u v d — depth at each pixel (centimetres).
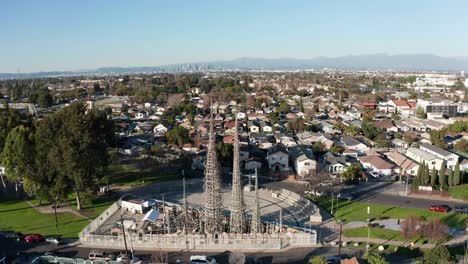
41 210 5625
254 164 8006
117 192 6506
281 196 6281
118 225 5034
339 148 8675
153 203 5662
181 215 4884
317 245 4500
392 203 5891
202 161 8156
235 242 4431
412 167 7425
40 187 5400
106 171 6106
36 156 5453
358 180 7038
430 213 5419
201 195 6450
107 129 6181
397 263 4022
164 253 4325
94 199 6081
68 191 5497
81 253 4338
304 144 9288
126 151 9012
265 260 4144
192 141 9712
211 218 4638
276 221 5206
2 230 4922
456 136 9775
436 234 4509
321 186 6297
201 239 4450
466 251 3941
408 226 4622
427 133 10550
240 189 4572
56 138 5362
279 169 8012
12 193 6322
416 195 6244
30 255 4250
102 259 4094
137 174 7488
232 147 8256
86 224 5150
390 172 7506
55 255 4144
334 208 5744
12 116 7119
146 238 4500
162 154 8544
